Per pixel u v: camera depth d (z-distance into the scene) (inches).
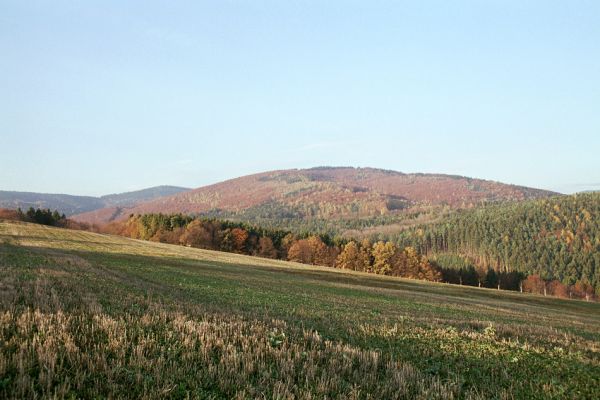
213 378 297.9
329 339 516.7
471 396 315.6
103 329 397.1
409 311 1117.7
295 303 1024.2
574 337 755.4
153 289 958.4
